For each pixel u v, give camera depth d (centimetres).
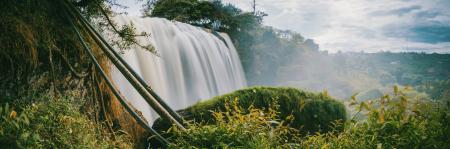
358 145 354
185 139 411
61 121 441
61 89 542
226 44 2266
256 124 409
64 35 556
